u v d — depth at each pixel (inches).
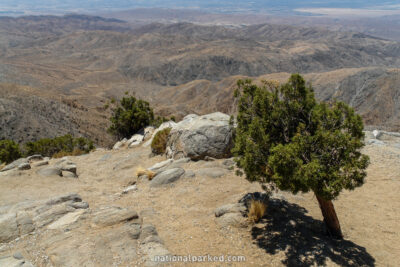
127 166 665.0
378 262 251.3
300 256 255.9
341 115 278.7
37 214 338.3
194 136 569.6
